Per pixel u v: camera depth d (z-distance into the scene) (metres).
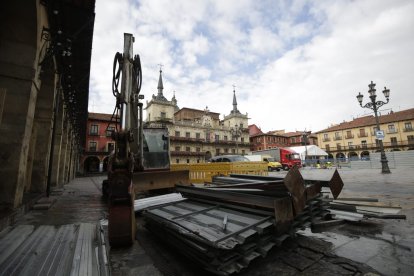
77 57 8.81
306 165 38.56
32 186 8.60
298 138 70.25
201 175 11.70
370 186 9.18
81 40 7.59
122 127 3.58
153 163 7.95
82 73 10.24
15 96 5.09
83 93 12.93
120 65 4.09
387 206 5.09
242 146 56.03
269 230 2.78
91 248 3.07
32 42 5.29
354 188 8.77
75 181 19.86
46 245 3.13
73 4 5.96
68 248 3.03
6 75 4.99
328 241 3.35
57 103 8.77
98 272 2.38
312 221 3.53
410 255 2.81
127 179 3.42
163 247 3.37
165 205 4.12
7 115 4.98
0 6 4.95
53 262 2.57
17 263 2.52
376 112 16.81
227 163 10.95
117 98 3.97
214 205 3.77
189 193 4.38
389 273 2.40
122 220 3.33
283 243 3.29
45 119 8.84
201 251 2.32
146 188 6.79
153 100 45.81
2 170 4.81
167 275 2.49
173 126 46.50
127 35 4.10
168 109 47.25
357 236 3.56
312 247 3.13
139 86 4.82
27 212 5.75
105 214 5.48
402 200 6.09
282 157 32.97
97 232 3.86
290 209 2.94
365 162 26.30
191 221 3.04
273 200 2.79
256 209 3.06
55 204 7.17
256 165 11.77
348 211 4.76
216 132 52.53
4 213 4.40
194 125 49.25
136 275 2.50
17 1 4.96
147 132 8.25
